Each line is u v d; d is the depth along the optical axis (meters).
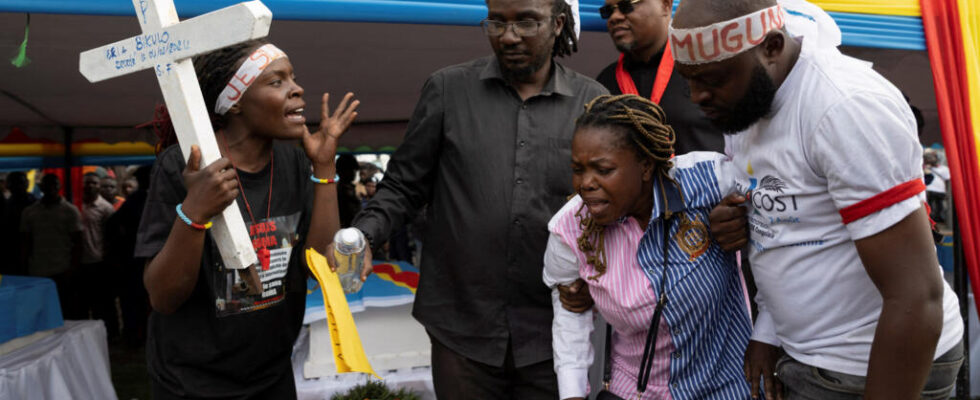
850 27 3.10
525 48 1.95
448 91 2.12
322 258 1.68
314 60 4.39
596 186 1.53
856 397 1.49
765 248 1.54
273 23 3.41
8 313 3.46
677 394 1.71
